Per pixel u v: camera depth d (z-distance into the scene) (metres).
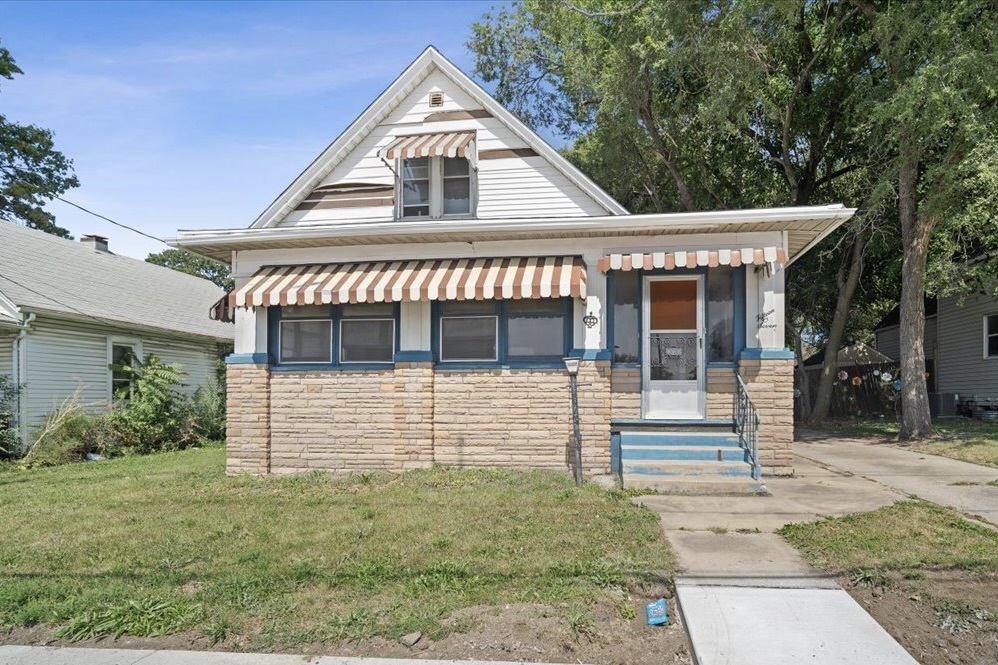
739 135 18.70
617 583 5.15
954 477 9.34
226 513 7.72
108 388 17.75
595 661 4.09
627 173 20.45
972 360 21.12
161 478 10.68
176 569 5.72
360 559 5.82
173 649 4.35
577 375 9.66
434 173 11.55
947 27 11.70
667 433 9.55
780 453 9.37
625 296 10.07
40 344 15.77
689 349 9.92
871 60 16.58
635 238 9.76
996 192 11.82
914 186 15.11
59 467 13.50
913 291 14.41
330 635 4.41
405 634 4.41
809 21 17.14
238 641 4.41
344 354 10.44
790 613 4.57
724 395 9.71
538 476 9.34
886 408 23.11
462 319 10.14
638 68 16.83
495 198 11.41
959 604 4.68
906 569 5.33
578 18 21.27
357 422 10.26
